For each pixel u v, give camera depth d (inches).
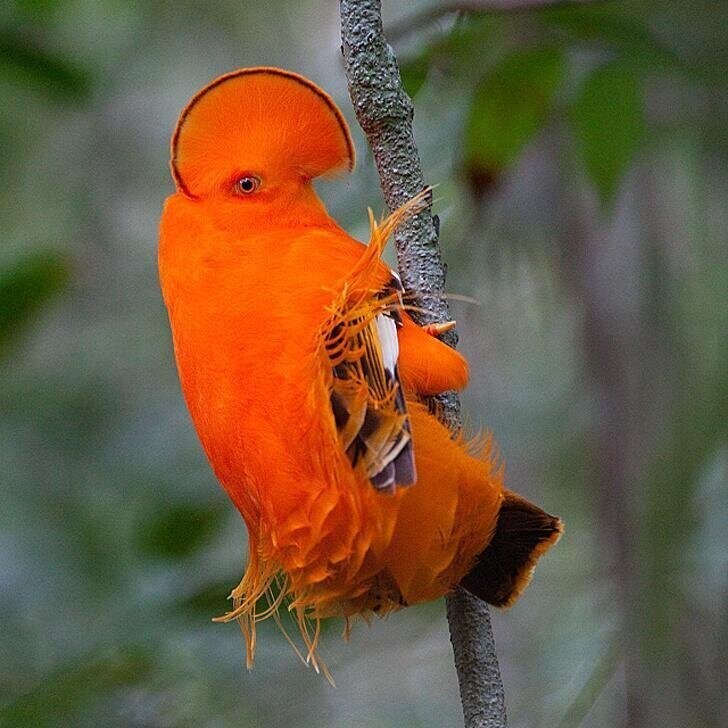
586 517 504.1
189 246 262.5
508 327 533.6
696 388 462.6
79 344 597.6
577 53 401.1
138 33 590.6
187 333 257.0
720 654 428.8
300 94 270.8
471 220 444.1
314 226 267.7
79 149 593.3
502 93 386.6
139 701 386.9
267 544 262.2
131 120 596.7
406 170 266.8
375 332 243.9
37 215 585.0
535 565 267.0
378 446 235.6
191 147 270.2
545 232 476.1
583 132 391.2
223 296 252.7
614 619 446.3
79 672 378.6
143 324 600.4
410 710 493.4
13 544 492.1
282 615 391.5
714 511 434.6
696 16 440.1
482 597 266.7
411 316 262.7
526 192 476.1
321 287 248.8
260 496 252.4
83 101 463.8
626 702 438.0
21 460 552.1
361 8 266.5
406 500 243.4
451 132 413.4
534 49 386.0
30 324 452.4
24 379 584.4
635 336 470.3
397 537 246.5
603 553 462.9
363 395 239.1
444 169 409.7
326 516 245.6
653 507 439.8
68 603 478.6
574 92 399.2
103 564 487.5
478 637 266.7
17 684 450.0
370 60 266.4
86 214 589.9
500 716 264.4
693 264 477.1
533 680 468.1
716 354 467.2
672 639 428.8
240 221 262.8
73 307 597.6
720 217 478.6
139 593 435.8
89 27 584.1
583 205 475.8
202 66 597.3
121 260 598.2
